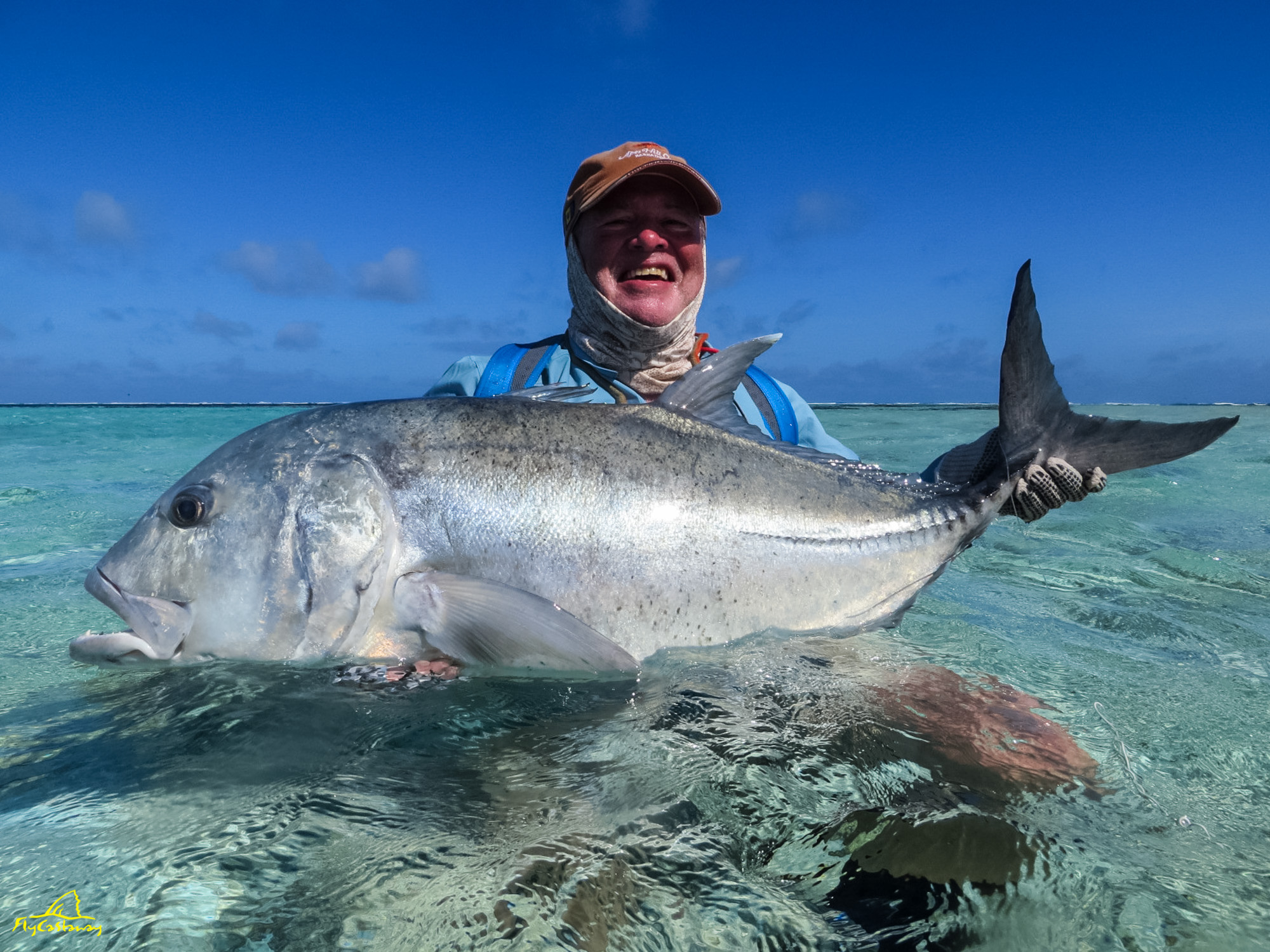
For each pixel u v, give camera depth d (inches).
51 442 152.9
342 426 31.0
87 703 27.0
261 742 24.3
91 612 38.6
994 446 35.0
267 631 29.4
